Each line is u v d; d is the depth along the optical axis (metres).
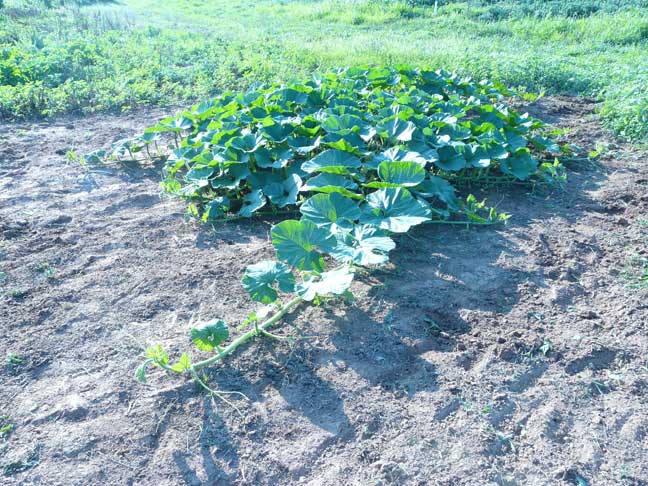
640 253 4.03
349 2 19.59
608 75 8.86
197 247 4.14
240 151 4.80
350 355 3.03
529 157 5.15
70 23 14.73
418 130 5.01
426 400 2.74
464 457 2.46
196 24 17.77
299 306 3.43
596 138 6.56
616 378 2.89
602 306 3.45
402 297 3.49
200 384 2.84
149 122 7.26
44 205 4.82
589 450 2.49
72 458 2.47
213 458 2.48
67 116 7.52
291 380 2.88
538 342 3.11
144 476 2.40
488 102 7.30
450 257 3.96
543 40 13.54
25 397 2.79
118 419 2.66
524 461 2.45
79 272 3.82
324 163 4.59
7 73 8.45
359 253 3.34
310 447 2.51
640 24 13.27
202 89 8.60
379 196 3.96
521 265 3.85
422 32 14.76
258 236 4.30
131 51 10.99
